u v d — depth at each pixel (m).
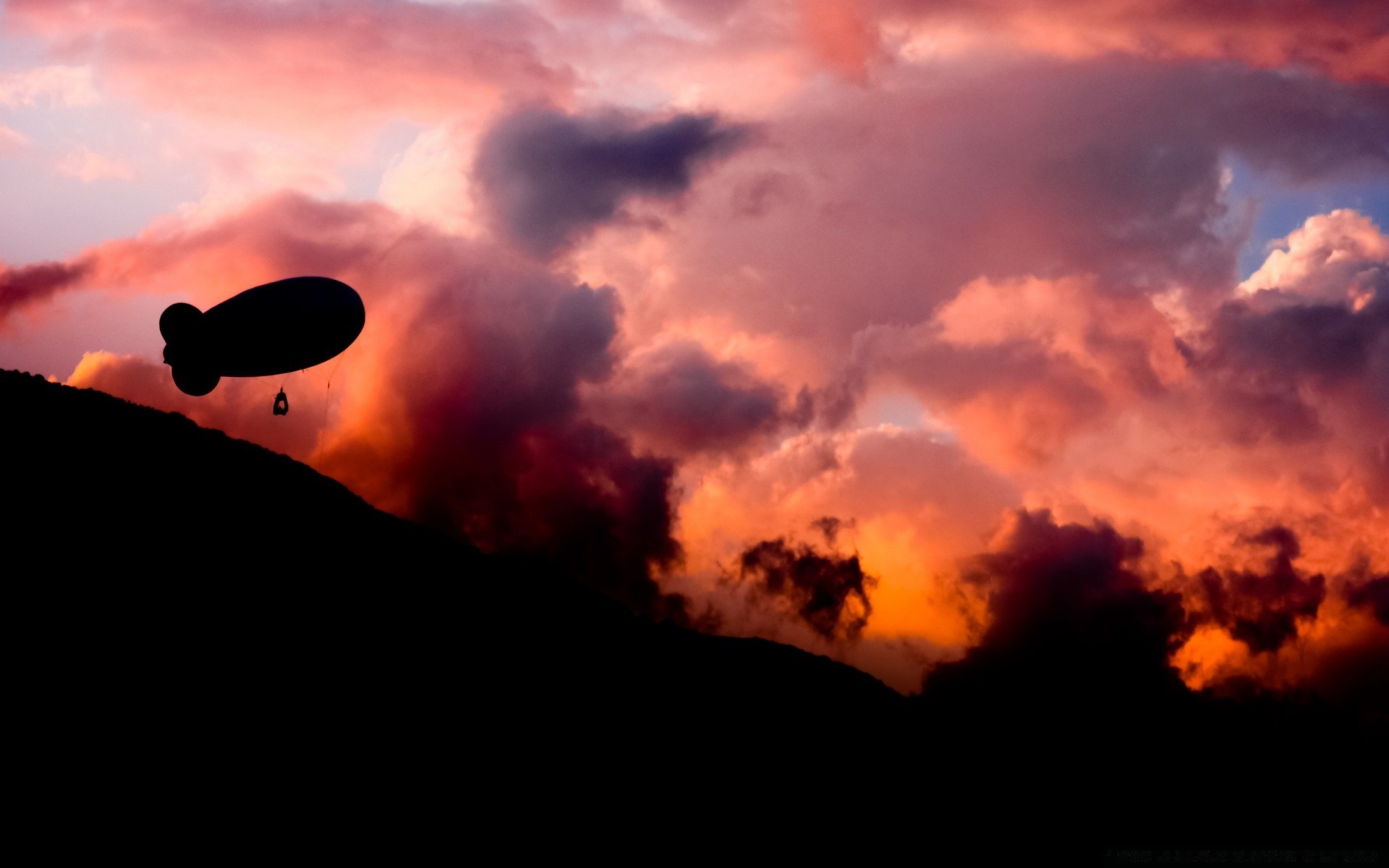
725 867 50.22
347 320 56.50
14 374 64.44
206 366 54.91
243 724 40.38
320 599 53.56
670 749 60.41
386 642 53.09
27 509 47.97
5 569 42.50
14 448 53.47
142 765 35.47
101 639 41.06
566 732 54.97
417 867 37.47
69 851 30.39
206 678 42.03
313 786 38.94
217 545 53.38
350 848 36.62
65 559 45.25
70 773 33.50
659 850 48.31
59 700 36.56
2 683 36.00
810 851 56.84
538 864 41.78
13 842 29.72
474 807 43.31
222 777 36.88
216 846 33.41
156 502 54.75
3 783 31.75
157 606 45.19
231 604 48.47
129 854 31.34
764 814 57.94
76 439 58.00
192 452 64.19
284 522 60.53
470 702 51.97
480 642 59.66
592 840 46.00
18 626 39.38
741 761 63.59
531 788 47.50
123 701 38.09
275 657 46.09
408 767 43.59
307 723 42.59
